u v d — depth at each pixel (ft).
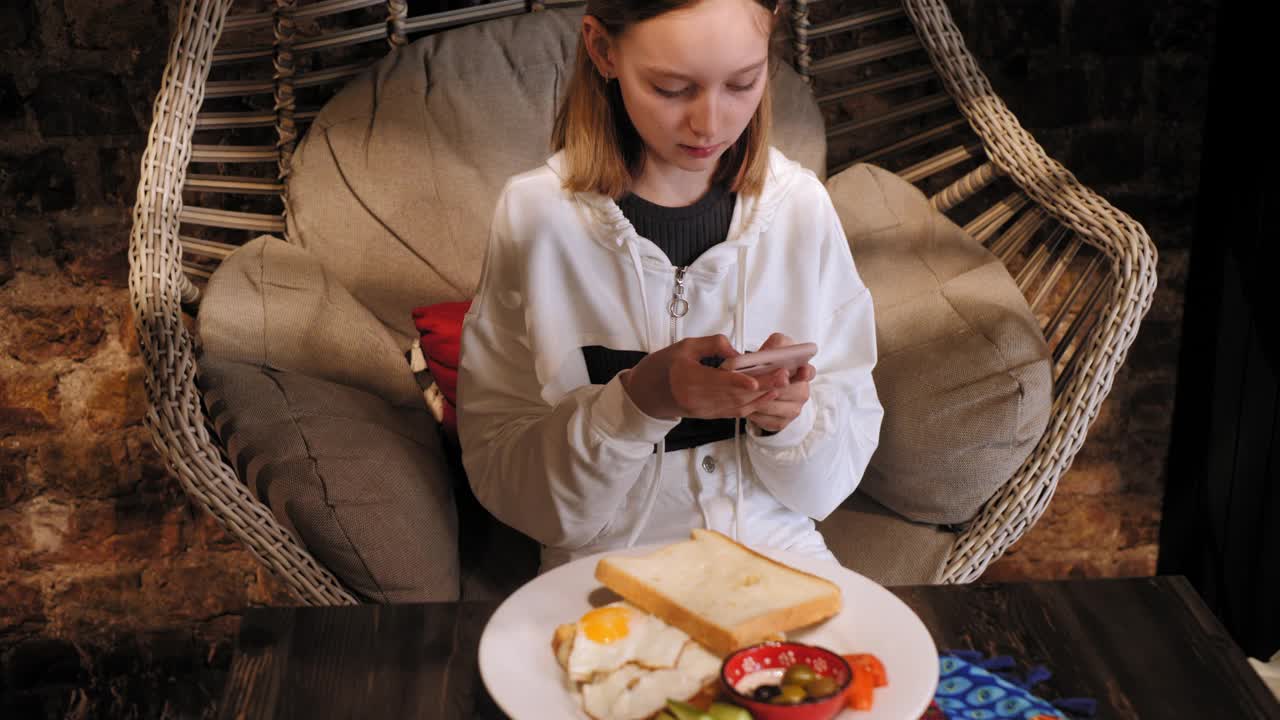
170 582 6.75
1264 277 6.01
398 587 4.20
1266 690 2.68
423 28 5.95
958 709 2.59
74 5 5.87
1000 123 5.70
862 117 6.70
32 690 6.80
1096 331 4.72
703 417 3.37
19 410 6.38
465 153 5.33
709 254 3.88
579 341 3.98
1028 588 3.10
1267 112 5.91
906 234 5.26
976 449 4.58
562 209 3.96
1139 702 2.63
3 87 5.92
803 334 4.05
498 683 2.61
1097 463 7.30
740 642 2.61
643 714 2.49
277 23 5.64
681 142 3.49
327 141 5.35
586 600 2.93
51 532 6.59
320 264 5.08
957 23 6.50
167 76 4.93
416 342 5.10
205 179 5.60
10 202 6.09
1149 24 6.59
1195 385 6.67
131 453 6.53
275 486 4.13
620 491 3.66
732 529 3.85
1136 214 6.89
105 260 6.26
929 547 4.72
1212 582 6.59
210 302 4.66
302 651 2.86
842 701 2.43
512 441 3.84
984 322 4.81
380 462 4.26
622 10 3.34
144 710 6.84
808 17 6.36
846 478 3.99
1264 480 6.12
